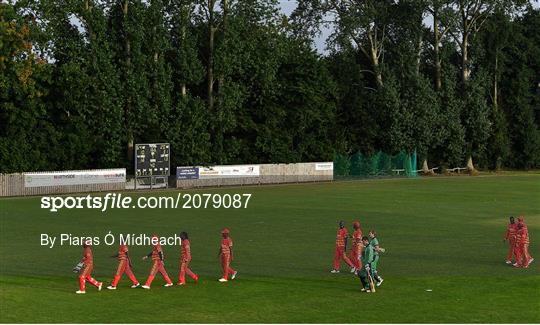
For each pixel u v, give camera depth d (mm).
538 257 29594
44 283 23422
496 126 98250
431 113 89500
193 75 72750
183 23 72812
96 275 25172
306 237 34750
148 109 68750
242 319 18844
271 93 78562
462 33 95375
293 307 20250
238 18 74062
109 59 66875
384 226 39156
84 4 66500
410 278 24734
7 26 56969
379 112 90125
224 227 38344
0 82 58906
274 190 65500
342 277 24891
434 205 50969
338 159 86000
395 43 94375
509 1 91500
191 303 20656
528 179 82562
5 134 61281
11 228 37500
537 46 105562
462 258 29047
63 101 65250
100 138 67375
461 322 18703
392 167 88938
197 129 72812
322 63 83125
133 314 19266
